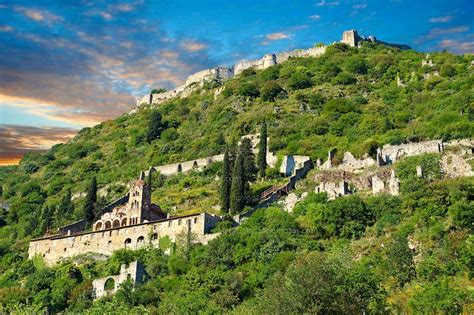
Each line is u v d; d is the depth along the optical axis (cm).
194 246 15275
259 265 13462
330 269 9350
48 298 14250
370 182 16912
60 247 17075
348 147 19862
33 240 17638
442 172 16175
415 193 14350
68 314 13288
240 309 11212
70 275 15275
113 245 16462
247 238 14512
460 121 18625
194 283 13100
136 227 16388
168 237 15850
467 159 16275
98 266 15725
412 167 16438
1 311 12075
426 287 10256
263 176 19688
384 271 11781
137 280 14288
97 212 19250
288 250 13975
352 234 14375
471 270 10944
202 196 19175
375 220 14662
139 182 17750
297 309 8769
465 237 12038
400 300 10388
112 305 12206
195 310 11900
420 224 13512
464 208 12850
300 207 16100
